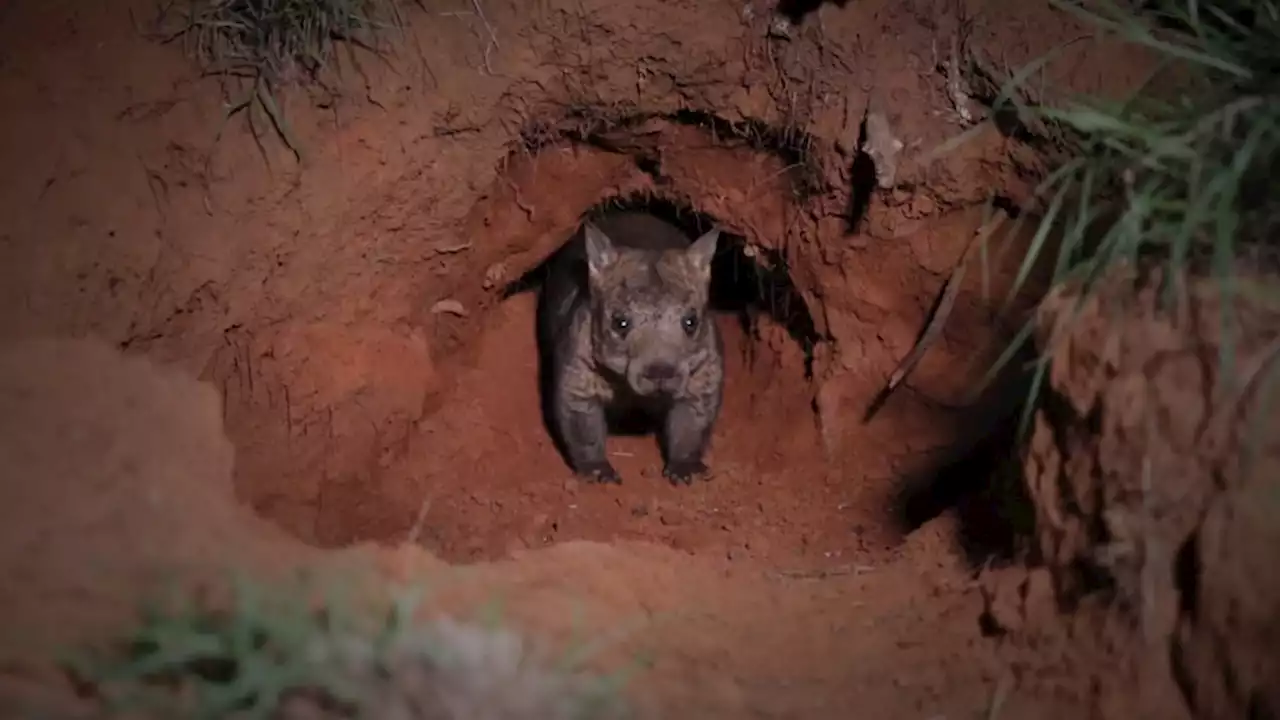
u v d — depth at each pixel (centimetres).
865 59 130
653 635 87
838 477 141
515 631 85
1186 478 78
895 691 79
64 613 79
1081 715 75
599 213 164
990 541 109
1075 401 87
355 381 130
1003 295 129
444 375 152
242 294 119
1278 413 75
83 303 108
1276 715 69
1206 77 101
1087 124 99
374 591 88
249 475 117
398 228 134
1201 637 74
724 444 159
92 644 75
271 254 122
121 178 112
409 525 125
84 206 110
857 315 143
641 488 147
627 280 147
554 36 133
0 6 115
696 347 147
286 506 119
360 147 126
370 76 126
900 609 94
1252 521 73
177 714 69
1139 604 78
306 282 126
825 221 140
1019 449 102
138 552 89
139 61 116
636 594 96
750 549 121
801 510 135
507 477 148
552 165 148
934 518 119
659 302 144
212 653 74
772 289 159
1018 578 91
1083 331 88
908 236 133
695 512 136
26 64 113
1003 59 121
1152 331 83
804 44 133
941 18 126
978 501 116
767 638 88
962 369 137
